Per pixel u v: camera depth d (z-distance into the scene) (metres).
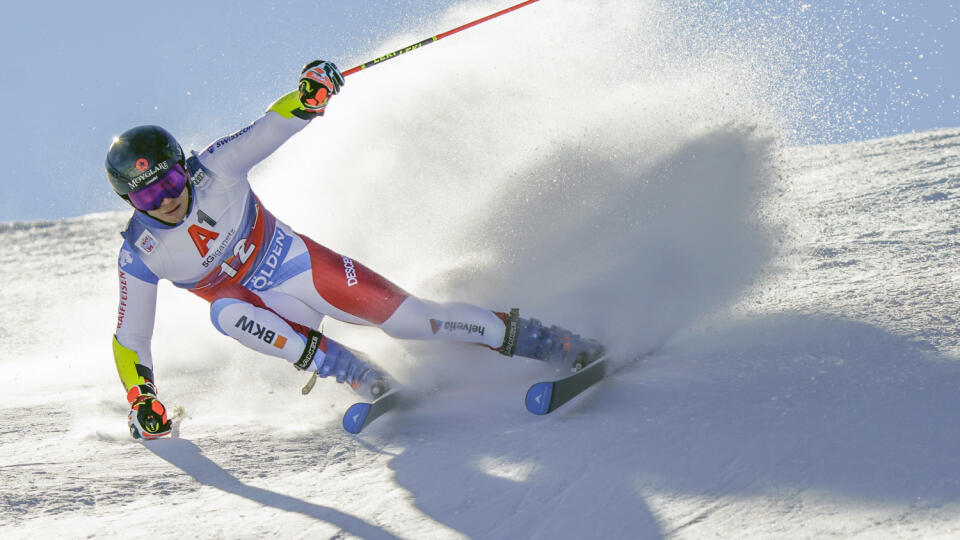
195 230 9.89
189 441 9.76
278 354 10.12
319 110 9.94
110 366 17.05
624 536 6.16
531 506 6.87
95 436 10.30
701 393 9.20
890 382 8.63
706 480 6.89
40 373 17.33
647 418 8.62
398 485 7.68
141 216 9.79
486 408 9.98
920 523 5.73
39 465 8.90
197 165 9.94
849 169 30.59
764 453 7.25
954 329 10.37
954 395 8.01
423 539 6.45
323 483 7.95
